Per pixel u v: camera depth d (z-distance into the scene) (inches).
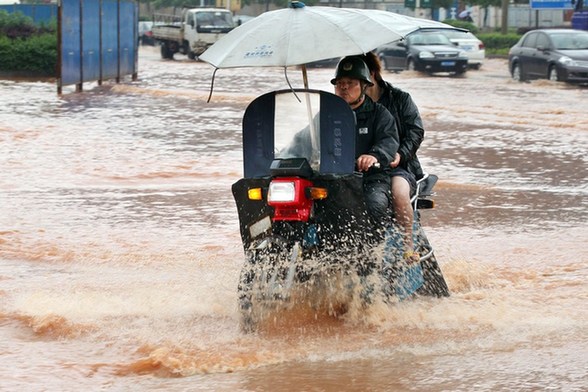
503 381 478.9
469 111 2086.6
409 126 631.8
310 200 558.3
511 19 6565.0
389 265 593.0
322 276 575.8
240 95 2512.3
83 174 1240.8
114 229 900.0
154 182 1192.8
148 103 2300.7
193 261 773.3
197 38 4256.9
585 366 502.3
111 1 2871.6
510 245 833.5
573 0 4849.9
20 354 532.7
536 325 581.6
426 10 6333.7
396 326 580.7
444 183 1171.9
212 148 1503.4
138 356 530.3
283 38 565.9
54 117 1907.0
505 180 1206.9
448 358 519.2
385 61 3454.7
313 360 517.7
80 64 2615.7
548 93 2573.8
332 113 569.9
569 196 1091.3
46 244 828.0
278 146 584.7
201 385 477.7
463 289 687.7
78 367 507.5
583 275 723.4
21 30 3715.6
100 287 687.1
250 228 578.2
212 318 606.2
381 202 585.6
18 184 1154.0
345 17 577.0
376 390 467.2
